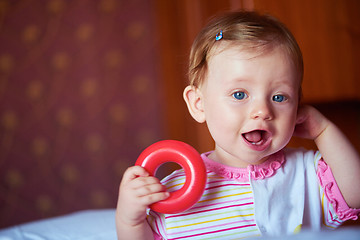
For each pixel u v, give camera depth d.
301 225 0.79
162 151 0.72
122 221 0.71
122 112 2.48
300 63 0.78
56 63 2.58
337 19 1.65
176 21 1.97
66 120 2.56
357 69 1.65
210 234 0.77
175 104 1.98
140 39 2.45
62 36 2.58
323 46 1.64
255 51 0.73
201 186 0.70
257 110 0.71
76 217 1.23
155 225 0.77
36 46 2.61
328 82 1.64
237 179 0.81
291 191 0.82
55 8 2.60
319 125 0.86
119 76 2.49
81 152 2.53
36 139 2.59
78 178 2.53
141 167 0.71
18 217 2.56
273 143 0.74
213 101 0.76
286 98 0.74
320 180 0.85
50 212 2.54
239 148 0.74
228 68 0.74
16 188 2.59
